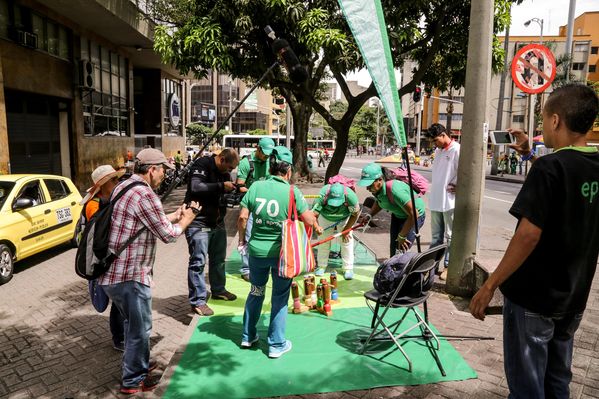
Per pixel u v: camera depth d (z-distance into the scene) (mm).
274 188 3730
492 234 9578
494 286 2127
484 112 4719
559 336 2260
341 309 4836
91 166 17016
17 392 3363
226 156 4703
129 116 21422
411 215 4836
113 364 3777
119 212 3023
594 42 62469
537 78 6840
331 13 8195
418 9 8297
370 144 89125
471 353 3791
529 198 2035
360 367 3559
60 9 13930
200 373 3494
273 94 16750
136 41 18734
